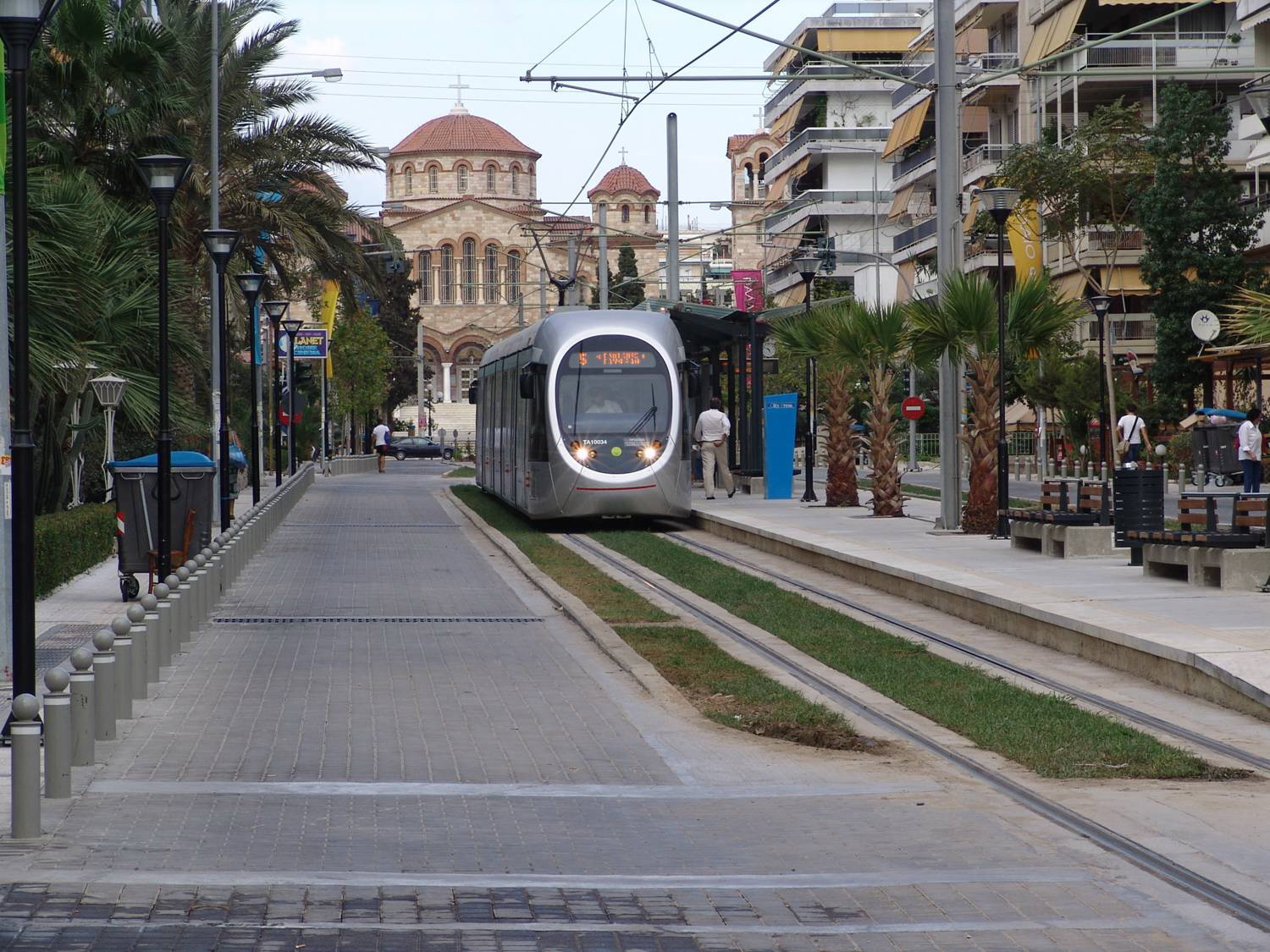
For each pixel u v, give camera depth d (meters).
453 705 14.50
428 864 9.18
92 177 33.81
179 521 23.38
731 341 46.16
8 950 7.48
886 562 24.56
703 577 25.89
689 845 9.70
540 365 36.38
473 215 168.88
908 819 10.30
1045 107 74.00
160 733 13.09
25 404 12.08
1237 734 13.39
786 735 13.23
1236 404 56.66
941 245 30.67
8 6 12.40
